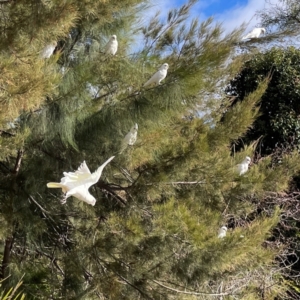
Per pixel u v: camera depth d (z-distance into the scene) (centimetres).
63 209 484
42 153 456
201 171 449
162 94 423
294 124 917
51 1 335
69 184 173
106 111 434
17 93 304
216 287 452
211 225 404
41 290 481
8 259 489
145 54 489
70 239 487
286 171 498
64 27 361
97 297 424
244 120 439
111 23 502
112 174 476
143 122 443
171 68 443
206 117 509
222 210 490
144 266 396
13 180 447
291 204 777
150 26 554
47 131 423
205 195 469
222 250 342
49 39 362
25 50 338
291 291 673
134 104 430
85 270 430
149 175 442
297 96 930
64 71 426
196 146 417
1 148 368
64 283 448
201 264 358
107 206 479
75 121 432
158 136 436
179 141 446
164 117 445
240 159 482
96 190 477
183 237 356
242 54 471
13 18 342
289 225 780
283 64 947
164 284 406
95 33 493
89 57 462
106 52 443
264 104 946
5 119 334
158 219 354
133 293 398
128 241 385
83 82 412
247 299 480
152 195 439
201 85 427
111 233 417
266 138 940
